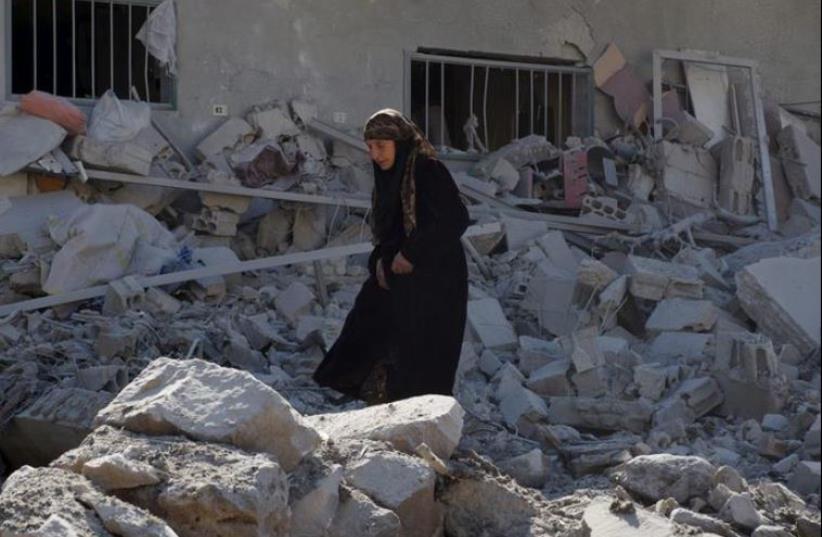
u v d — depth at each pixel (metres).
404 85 14.72
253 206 13.48
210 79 13.75
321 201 13.24
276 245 13.31
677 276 11.34
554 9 15.61
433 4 14.90
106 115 12.79
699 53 16.05
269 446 5.43
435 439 5.97
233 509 4.83
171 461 5.09
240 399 5.44
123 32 13.76
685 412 9.02
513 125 15.73
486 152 15.20
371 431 5.96
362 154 14.32
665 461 6.38
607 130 15.92
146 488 4.94
